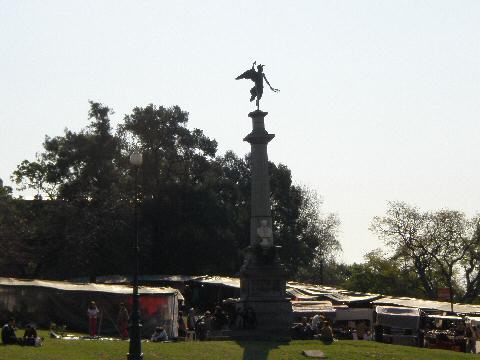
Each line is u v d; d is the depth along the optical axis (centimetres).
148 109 8831
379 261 10194
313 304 5372
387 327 4931
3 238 7781
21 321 4606
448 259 9012
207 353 3562
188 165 8869
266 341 4181
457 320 5353
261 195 4972
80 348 3359
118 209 8031
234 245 8656
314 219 12638
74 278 8500
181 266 8544
